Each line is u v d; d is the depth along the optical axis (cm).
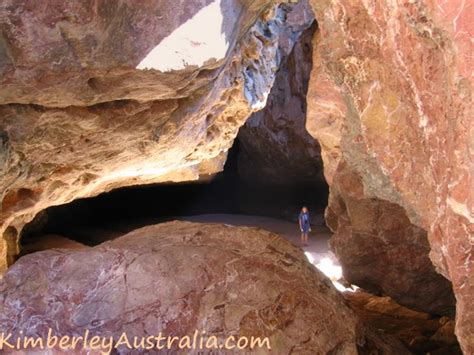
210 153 916
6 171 545
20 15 353
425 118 230
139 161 742
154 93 501
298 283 346
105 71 427
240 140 1617
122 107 543
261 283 335
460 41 184
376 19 242
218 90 682
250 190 1752
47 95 445
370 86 271
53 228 1408
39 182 669
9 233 893
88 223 1536
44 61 389
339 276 706
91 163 672
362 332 347
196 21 430
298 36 1236
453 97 196
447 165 213
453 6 184
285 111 1404
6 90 421
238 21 494
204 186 1773
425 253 482
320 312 330
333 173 551
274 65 891
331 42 287
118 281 339
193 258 349
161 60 436
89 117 527
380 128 272
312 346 309
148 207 1714
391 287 516
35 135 520
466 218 201
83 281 344
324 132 532
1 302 338
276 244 382
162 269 341
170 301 321
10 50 375
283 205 1667
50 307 330
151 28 411
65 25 367
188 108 619
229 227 399
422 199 255
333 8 269
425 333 459
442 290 489
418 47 217
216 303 320
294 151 1480
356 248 531
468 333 214
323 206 1587
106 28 386
